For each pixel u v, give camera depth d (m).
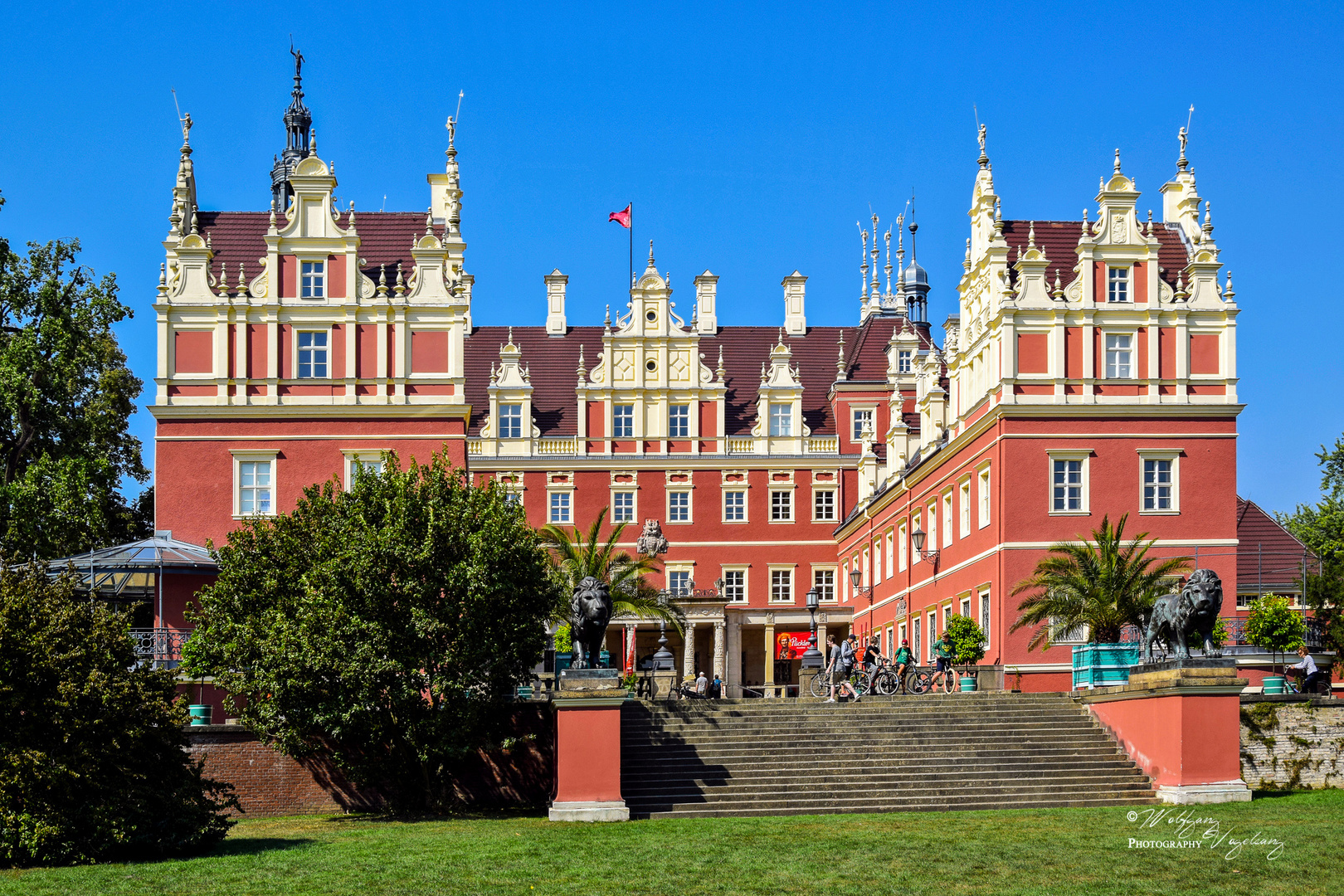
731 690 65.62
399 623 35.72
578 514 78.06
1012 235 52.28
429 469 38.97
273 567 37.84
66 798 26.27
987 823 30.52
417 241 50.16
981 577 51.84
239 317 49.34
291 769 37.31
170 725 27.92
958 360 56.50
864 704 40.22
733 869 25.08
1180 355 50.41
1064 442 49.72
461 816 35.75
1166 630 35.25
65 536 52.41
